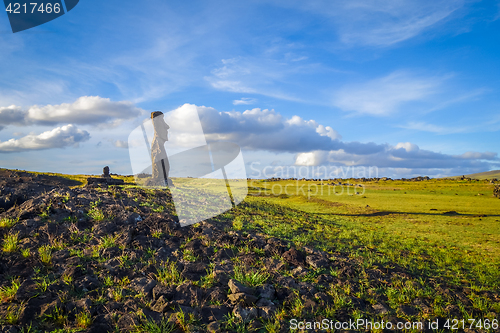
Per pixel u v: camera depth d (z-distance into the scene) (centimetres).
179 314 423
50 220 728
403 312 530
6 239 612
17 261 526
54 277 495
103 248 627
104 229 725
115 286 500
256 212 1597
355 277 674
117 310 431
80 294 462
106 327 389
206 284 540
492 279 840
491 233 1709
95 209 854
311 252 827
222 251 702
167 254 661
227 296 505
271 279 588
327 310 491
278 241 875
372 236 1420
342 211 2756
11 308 397
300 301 507
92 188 1228
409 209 2919
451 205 3266
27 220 703
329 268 712
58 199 885
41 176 1678
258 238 883
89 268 540
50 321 390
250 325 430
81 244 642
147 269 567
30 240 620
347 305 526
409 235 1605
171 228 806
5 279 473
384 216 2478
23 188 1063
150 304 453
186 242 745
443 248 1300
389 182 9050
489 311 580
